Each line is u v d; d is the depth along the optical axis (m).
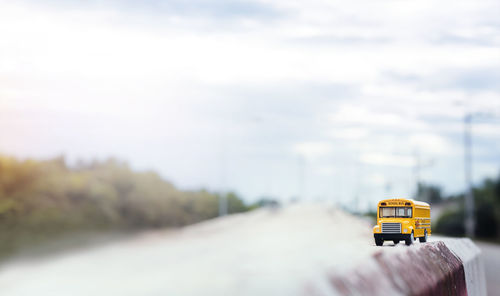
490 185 112.88
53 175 47.06
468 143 77.56
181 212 66.12
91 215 48.22
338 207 165.00
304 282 5.23
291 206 181.50
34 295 9.47
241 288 5.70
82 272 13.72
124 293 6.88
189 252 20.52
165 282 7.73
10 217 40.84
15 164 44.66
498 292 23.09
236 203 121.81
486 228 101.44
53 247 29.12
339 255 8.65
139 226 55.94
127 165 58.88
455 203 151.25
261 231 49.12
